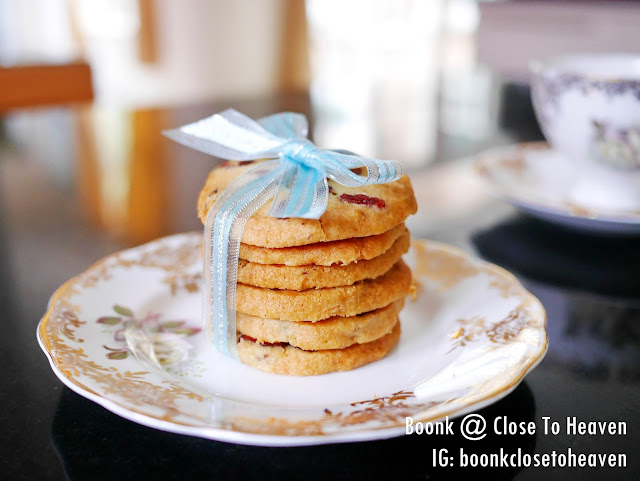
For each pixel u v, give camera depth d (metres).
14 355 0.20
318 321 0.20
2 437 0.16
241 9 0.97
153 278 0.25
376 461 0.15
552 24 0.79
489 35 0.86
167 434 0.16
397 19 1.21
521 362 0.18
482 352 0.20
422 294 0.25
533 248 0.29
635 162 0.29
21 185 0.35
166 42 1.02
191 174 0.37
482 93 0.57
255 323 0.20
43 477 0.15
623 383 0.19
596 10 0.76
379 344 0.21
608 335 0.21
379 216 0.20
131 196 0.34
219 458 0.15
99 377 0.17
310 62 1.06
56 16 1.23
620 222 0.27
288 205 0.19
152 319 0.23
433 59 1.28
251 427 0.15
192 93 1.02
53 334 0.20
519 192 0.31
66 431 0.16
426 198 0.34
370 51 1.21
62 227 0.30
